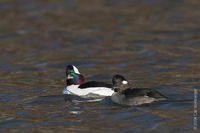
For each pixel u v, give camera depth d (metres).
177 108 17.30
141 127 15.66
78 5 44.75
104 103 18.81
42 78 24.52
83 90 20.28
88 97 20.12
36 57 29.67
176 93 19.64
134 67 25.81
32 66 27.44
